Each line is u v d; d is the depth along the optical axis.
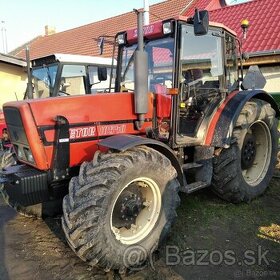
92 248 2.80
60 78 7.05
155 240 3.26
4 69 11.93
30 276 2.97
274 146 4.89
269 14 10.84
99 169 2.92
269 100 5.01
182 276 2.97
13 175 3.25
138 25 3.31
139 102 3.48
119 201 3.12
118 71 4.48
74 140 3.38
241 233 3.68
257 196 4.67
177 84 3.83
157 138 3.83
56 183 3.36
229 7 12.55
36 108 3.21
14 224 4.01
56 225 3.95
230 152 4.18
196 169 4.16
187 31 3.92
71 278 2.94
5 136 6.79
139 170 3.09
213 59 4.36
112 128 3.60
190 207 4.33
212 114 4.27
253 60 8.81
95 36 17.14
